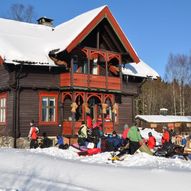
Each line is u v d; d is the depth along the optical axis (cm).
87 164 1245
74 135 2305
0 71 2462
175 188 877
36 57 2309
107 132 2483
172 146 1617
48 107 2402
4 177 1059
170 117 4962
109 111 2689
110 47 2652
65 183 955
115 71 2708
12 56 2208
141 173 1048
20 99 2308
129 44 2570
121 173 1059
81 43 2544
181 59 6444
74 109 2341
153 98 7262
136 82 2848
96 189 892
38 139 2283
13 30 2648
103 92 2495
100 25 2539
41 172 1116
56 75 2444
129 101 2794
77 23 2602
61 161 1299
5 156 1415
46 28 2909
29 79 2336
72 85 2338
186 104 6781
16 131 2266
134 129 1493
